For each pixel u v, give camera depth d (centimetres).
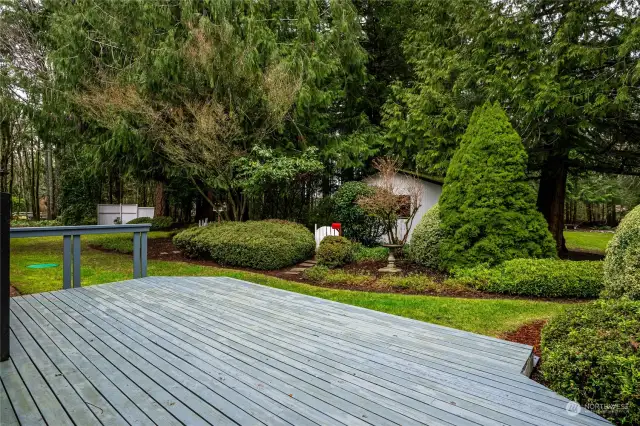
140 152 891
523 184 633
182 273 694
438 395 215
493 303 491
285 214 1209
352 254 787
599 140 876
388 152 1202
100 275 657
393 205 776
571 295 526
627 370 200
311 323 347
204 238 809
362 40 1228
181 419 184
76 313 369
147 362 252
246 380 228
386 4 1344
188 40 816
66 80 877
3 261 253
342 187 1092
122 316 360
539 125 823
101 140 903
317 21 969
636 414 196
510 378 239
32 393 208
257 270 743
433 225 710
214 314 372
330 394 213
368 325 343
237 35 859
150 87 841
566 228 2344
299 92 897
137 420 182
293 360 261
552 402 209
